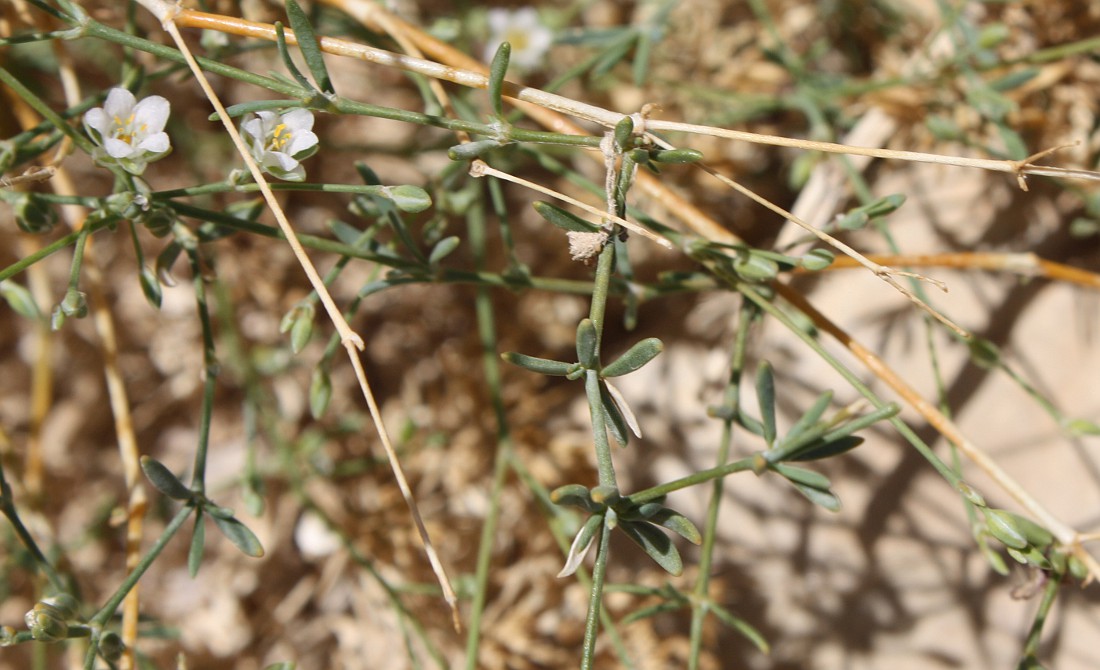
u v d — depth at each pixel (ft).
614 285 0.67
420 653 0.82
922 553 0.80
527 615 0.80
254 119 0.58
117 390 0.72
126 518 0.72
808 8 0.91
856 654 0.81
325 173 0.92
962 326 0.80
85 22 0.59
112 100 0.58
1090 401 0.79
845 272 0.82
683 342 0.85
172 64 0.70
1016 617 0.79
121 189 0.62
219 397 0.92
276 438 0.81
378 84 0.92
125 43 0.59
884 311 0.81
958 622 0.80
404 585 0.78
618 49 0.77
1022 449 0.79
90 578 0.86
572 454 0.84
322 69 0.57
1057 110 0.82
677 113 0.90
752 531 0.82
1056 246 0.82
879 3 0.87
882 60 0.90
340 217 0.92
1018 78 0.75
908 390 0.64
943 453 0.80
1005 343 0.80
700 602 0.66
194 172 0.85
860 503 0.81
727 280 0.64
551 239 0.90
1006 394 0.80
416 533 0.83
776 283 0.66
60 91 0.84
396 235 0.69
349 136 0.92
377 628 0.84
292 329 0.63
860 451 0.81
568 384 0.90
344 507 0.86
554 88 0.76
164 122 0.59
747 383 0.82
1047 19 0.82
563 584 0.81
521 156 0.83
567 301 0.91
